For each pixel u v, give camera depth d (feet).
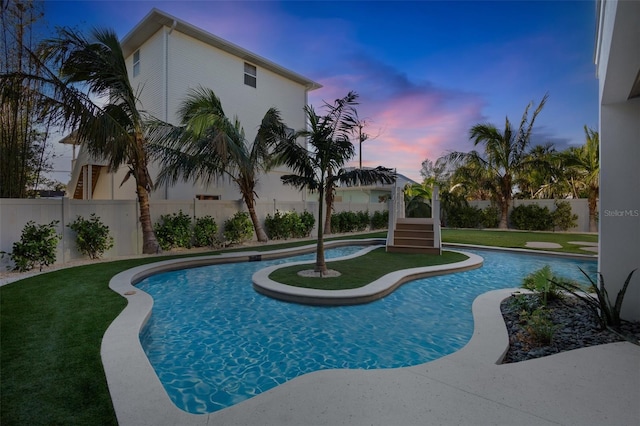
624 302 13.32
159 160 37.19
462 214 63.05
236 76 46.98
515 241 42.09
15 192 25.04
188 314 16.71
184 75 41.04
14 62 24.99
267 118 36.78
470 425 6.91
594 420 7.06
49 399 7.72
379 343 13.43
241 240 38.78
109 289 17.92
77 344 10.84
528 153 58.39
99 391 8.10
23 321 12.98
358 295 17.98
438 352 12.62
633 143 13.29
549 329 11.55
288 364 11.76
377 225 62.80
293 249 34.83
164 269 25.46
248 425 6.95
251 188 38.75
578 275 25.41
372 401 7.87
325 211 52.75
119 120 27.48
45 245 23.27
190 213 35.19
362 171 22.84
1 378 8.65
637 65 9.98
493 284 22.76
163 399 7.84
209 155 32.91
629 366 9.53
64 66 24.27
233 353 12.59
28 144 26.63
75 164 47.62
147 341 13.55
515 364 9.77
